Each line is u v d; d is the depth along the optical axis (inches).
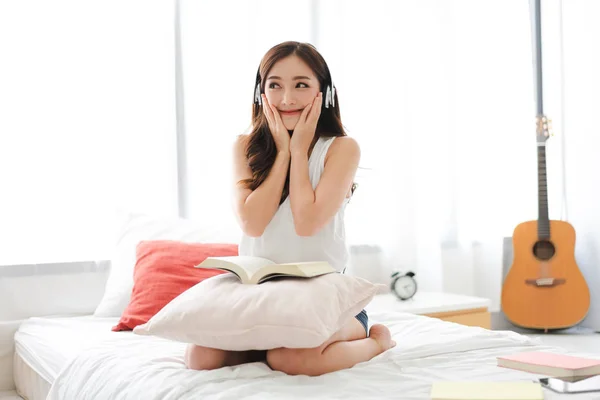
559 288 152.6
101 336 91.8
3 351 109.3
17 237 111.7
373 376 63.7
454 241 150.3
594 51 153.9
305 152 73.9
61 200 114.3
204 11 125.0
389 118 142.9
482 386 55.1
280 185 73.5
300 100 74.7
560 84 160.2
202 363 67.0
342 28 138.6
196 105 124.3
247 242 76.0
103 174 117.0
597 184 154.5
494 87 154.3
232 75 126.6
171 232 113.2
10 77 111.2
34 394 94.7
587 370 60.0
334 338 68.0
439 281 144.6
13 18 111.3
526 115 157.9
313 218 71.5
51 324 104.7
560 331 156.5
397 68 143.8
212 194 125.0
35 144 112.7
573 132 158.7
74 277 114.9
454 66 149.6
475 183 151.8
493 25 154.5
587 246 157.0
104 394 66.9
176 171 122.2
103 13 117.0
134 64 119.2
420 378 62.7
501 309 153.9
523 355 65.7
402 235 144.3
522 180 157.9
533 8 158.6
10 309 111.0
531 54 158.7
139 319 96.5
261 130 76.6
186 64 123.8
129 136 118.9
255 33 129.0
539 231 153.4
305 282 64.4
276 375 64.3
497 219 153.6
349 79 139.8
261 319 61.2
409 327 88.0
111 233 116.9
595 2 153.2
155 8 120.6
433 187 145.8
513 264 154.5
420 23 146.1
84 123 115.7
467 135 151.0
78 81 115.3
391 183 142.9
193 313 63.7
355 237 140.3
